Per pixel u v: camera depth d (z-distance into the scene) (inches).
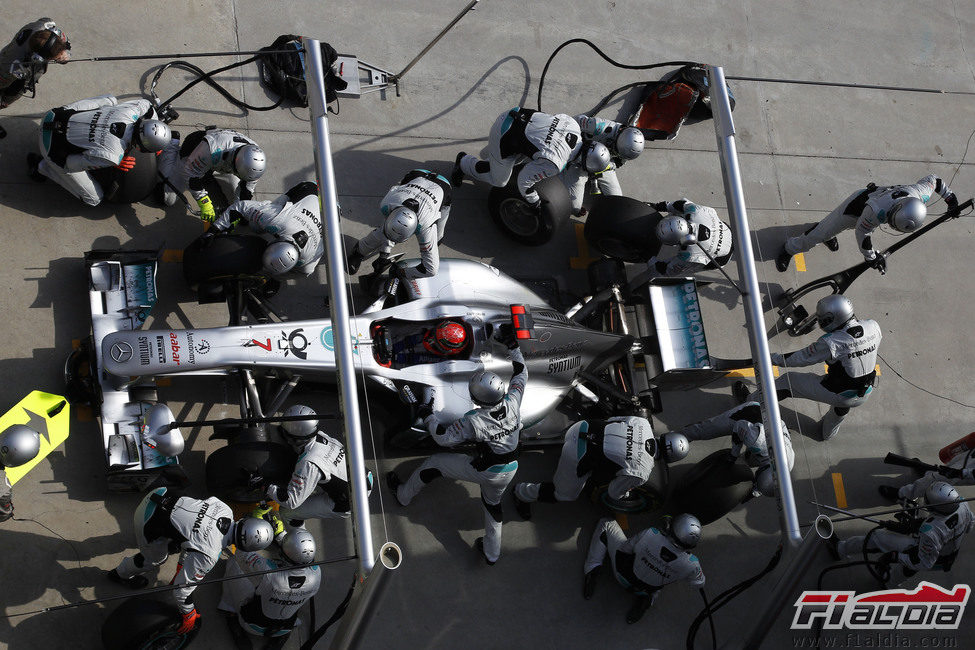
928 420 366.0
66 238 286.8
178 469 256.4
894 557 307.7
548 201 312.2
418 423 274.2
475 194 341.4
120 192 284.5
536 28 386.6
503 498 301.9
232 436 268.7
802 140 408.2
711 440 331.0
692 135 387.2
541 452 311.3
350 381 219.1
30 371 268.7
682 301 323.3
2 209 283.0
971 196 422.0
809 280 378.3
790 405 350.9
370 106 345.1
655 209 325.7
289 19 347.3
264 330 266.1
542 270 339.0
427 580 282.4
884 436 357.1
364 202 327.9
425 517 290.0
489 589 287.4
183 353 255.3
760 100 409.7
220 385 283.4
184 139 289.0
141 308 267.4
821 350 316.2
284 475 257.9
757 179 391.5
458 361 283.9
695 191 376.2
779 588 249.0
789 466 276.1
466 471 270.7
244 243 268.5
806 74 425.4
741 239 276.4
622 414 306.8
